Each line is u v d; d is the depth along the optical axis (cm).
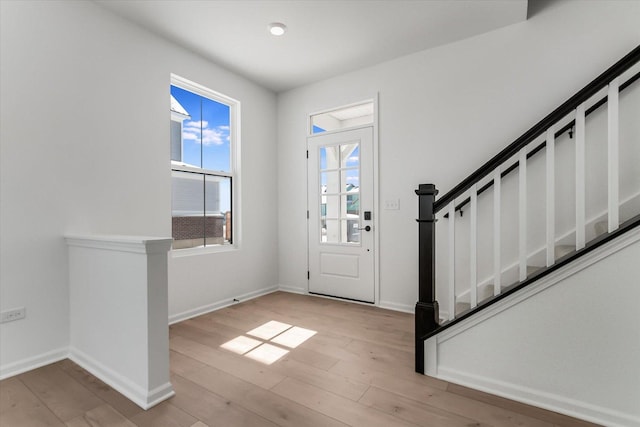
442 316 305
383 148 343
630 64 147
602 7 242
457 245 299
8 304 200
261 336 262
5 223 199
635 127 228
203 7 248
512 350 171
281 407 164
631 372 145
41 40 214
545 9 263
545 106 263
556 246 233
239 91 370
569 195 250
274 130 423
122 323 180
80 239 208
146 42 276
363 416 157
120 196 256
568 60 254
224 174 362
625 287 146
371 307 344
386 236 342
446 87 306
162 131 287
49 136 218
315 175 394
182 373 200
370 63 343
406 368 206
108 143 249
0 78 197
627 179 230
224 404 167
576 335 156
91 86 240
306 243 403
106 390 180
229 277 356
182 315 305
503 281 273
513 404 166
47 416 157
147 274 166
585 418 153
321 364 212
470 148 296
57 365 212
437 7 250
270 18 263
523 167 176
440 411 160
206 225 343
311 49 313
